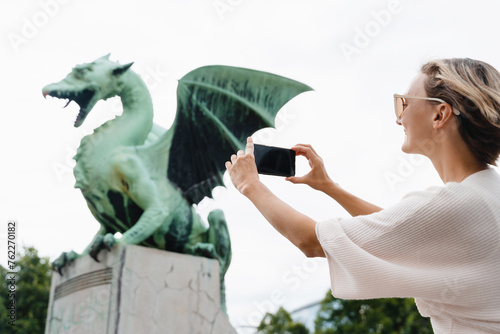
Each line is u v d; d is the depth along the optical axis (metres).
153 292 4.66
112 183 5.08
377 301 23.09
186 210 5.30
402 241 1.37
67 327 4.71
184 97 5.57
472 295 1.32
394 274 1.34
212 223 5.48
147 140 6.05
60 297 4.88
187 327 4.73
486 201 1.36
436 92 1.53
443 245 1.35
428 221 1.35
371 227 1.40
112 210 5.17
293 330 24.27
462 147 1.50
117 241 4.70
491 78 1.49
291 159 1.93
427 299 1.39
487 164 1.50
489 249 1.33
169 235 5.12
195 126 5.56
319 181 1.97
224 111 5.71
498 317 1.30
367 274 1.35
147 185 5.04
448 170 1.51
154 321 4.59
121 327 4.44
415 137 1.58
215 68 5.71
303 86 5.92
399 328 22.28
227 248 5.50
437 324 1.41
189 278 4.89
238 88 5.78
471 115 1.46
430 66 1.59
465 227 1.34
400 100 1.61
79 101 5.10
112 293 4.53
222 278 5.43
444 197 1.37
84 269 4.77
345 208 1.97
